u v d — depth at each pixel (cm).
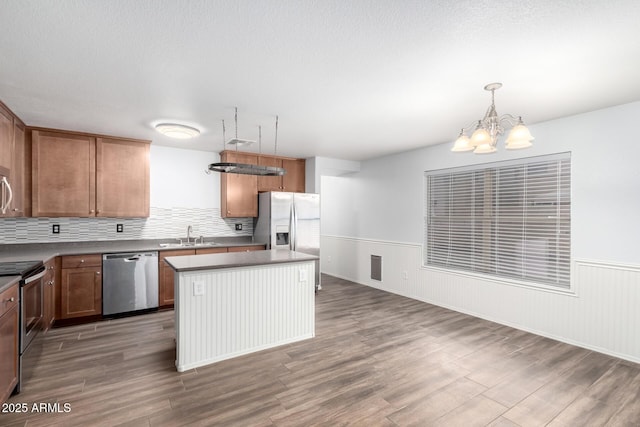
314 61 213
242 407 213
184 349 265
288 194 517
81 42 189
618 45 188
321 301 475
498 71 225
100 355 289
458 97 276
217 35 182
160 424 195
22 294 231
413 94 269
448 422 200
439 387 240
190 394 228
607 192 302
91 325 364
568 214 332
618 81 240
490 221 402
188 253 440
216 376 254
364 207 590
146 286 407
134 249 402
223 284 284
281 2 152
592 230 311
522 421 201
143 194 432
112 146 412
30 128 363
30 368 263
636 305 284
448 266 451
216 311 280
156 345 312
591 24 168
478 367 271
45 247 402
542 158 351
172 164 486
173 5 155
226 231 532
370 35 182
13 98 280
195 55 205
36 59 210
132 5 154
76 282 367
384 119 340
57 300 358
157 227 475
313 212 543
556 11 158
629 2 149
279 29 176
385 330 357
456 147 251
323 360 283
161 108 306
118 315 392
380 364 276
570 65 215
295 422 199
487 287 396
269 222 502
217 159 520
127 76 236
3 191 296
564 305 329
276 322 313
